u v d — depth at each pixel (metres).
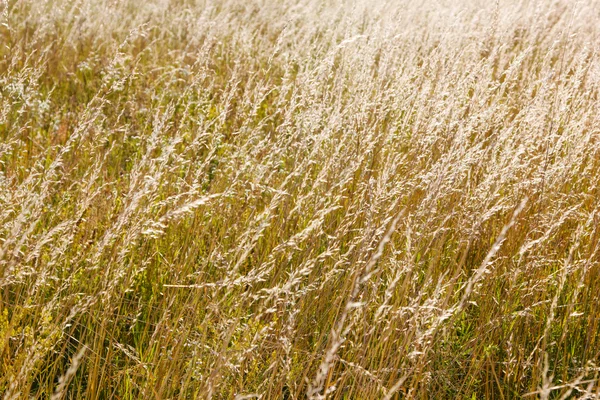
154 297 3.07
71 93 6.29
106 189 3.91
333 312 2.82
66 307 2.66
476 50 4.60
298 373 2.53
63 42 7.25
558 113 3.86
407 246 2.71
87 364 2.60
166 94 5.61
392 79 4.71
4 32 6.84
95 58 6.57
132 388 2.53
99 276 2.92
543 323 2.97
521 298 2.95
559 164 3.58
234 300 2.65
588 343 2.77
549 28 6.88
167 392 2.36
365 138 3.63
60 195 3.67
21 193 2.72
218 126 3.52
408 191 3.40
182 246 3.30
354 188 3.64
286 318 2.76
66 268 2.80
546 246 3.29
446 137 3.60
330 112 4.10
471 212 3.32
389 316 2.75
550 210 3.53
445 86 3.97
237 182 3.28
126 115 5.34
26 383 2.29
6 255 2.53
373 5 6.45
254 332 2.49
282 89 3.96
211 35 4.39
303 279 2.97
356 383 2.58
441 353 2.73
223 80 6.04
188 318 2.64
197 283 2.74
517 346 2.84
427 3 7.00
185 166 4.14
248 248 2.59
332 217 3.45
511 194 3.62
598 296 2.96
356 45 4.85
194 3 10.45
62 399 2.39
